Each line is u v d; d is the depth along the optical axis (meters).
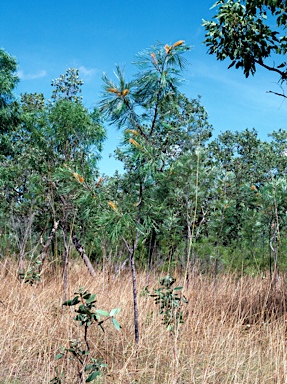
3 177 8.25
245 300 6.00
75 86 10.95
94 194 4.09
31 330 4.20
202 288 6.26
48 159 7.89
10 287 5.46
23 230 7.06
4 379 3.38
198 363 3.95
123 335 4.39
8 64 13.80
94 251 8.16
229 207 6.99
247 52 5.36
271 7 5.08
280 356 4.12
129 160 4.06
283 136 18.56
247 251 7.68
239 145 18.83
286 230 6.62
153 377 3.55
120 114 4.05
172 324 4.16
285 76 5.30
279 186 6.45
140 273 7.31
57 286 6.02
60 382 3.21
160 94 3.98
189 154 6.22
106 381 3.46
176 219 6.59
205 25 5.55
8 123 12.68
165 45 3.96
